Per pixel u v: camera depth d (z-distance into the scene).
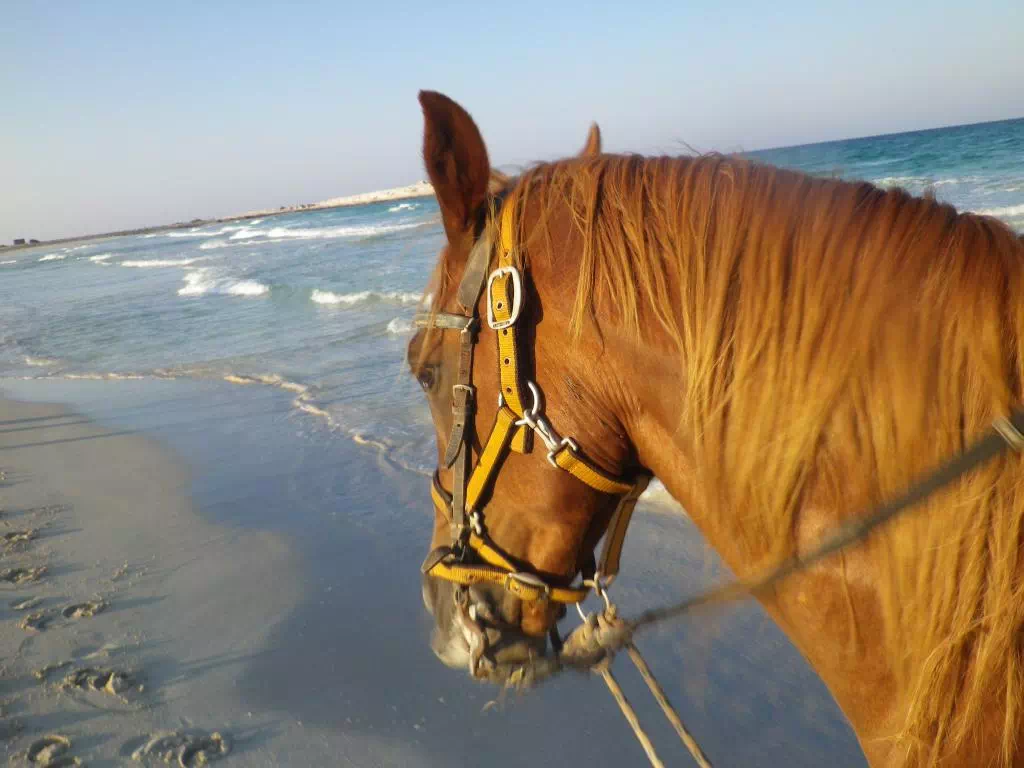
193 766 2.99
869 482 1.03
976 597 0.95
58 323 17.88
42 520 5.68
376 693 3.39
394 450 6.50
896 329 1.00
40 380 11.59
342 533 4.99
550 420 1.35
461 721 3.19
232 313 15.65
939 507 0.98
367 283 16.12
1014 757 0.94
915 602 1.01
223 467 6.55
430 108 1.35
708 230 1.16
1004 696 0.95
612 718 3.16
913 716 1.03
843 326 1.03
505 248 1.36
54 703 3.38
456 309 1.44
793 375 1.06
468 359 1.42
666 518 4.75
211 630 3.97
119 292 23.58
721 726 3.05
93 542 5.19
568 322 1.30
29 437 8.27
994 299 0.95
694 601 1.39
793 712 3.07
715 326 1.12
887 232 1.04
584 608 3.85
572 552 1.46
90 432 8.20
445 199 1.41
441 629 1.75
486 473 1.45
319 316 13.75
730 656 3.43
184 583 4.50
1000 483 0.93
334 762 3.00
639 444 1.32
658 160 1.32
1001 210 13.79
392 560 4.57
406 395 8.12
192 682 3.53
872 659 1.10
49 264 50.84
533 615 1.59
